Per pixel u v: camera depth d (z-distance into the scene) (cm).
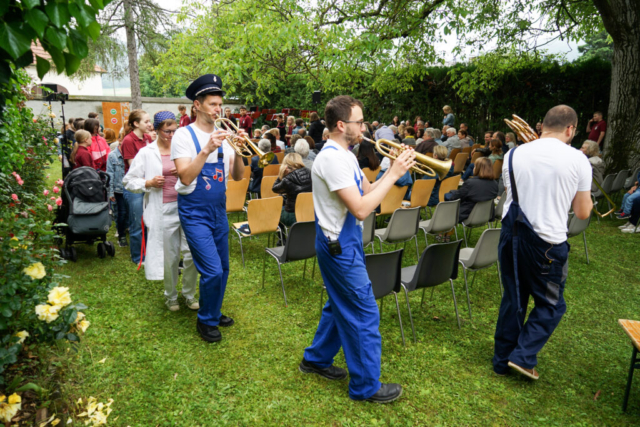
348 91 1587
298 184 436
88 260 439
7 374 219
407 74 1012
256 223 426
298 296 376
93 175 422
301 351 290
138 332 306
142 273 411
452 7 757
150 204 332
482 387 259
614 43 746
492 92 1273
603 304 376
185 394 243
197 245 280
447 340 312
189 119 1199
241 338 304
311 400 242
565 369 280
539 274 243
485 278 429
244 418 227
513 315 260
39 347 233
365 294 224
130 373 260
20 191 409
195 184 278
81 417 205
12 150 349
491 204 483
